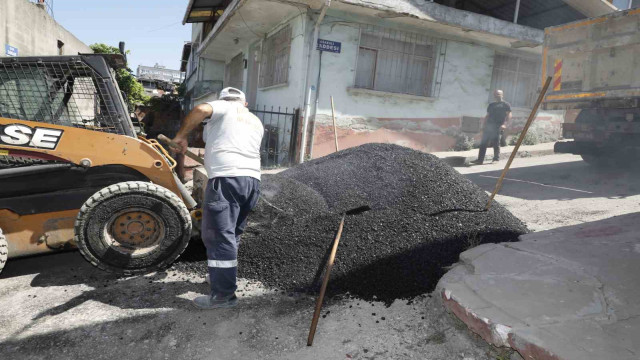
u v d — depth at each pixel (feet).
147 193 10.83
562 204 17.80
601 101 20.29
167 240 11.19
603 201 17.69
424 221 12.11
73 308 9.55
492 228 12.16
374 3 30.09
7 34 35.78
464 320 7.57
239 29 39.70
